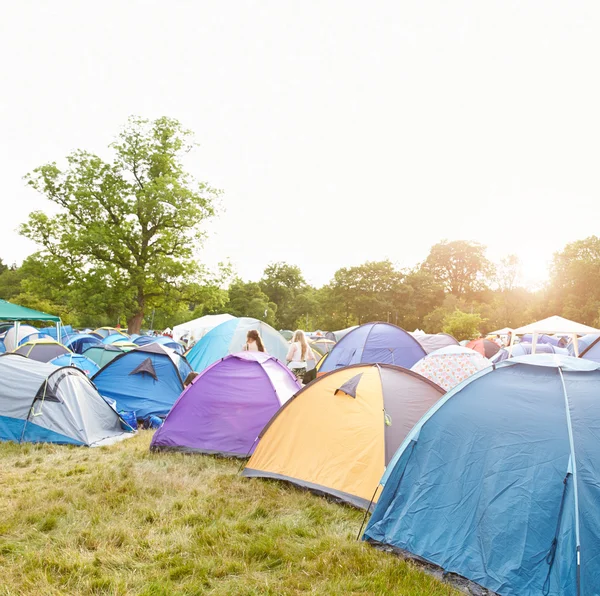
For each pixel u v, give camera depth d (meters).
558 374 4.43
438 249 86.12
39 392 8.04
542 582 3.53
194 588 3.70
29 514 4.92
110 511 5.11
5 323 26.67
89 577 3.82
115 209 31.64
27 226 30.16
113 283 30.16
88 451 7.47
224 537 4.61
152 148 32.56
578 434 3.90
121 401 9.80
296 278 93.44
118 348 13.96
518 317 51.78
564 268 55.53
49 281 30.64
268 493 5.75
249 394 7.43
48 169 30.39
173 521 4.92
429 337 17.89
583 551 3.46
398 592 3.70
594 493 3.65
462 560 3.93
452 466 4.36
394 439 5.66
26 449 7.39
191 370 12.20
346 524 4.97
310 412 6.34
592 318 49.53
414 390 6.24
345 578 3.90
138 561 4.17
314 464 5.95
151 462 6.84
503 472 4.04
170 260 30.59
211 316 26.59
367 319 75.56
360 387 6.20
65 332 25.30
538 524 3.71
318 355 16.98
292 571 4.05
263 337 16.59
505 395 4.47
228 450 7.09
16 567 3.92
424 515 4.33
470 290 82.44
